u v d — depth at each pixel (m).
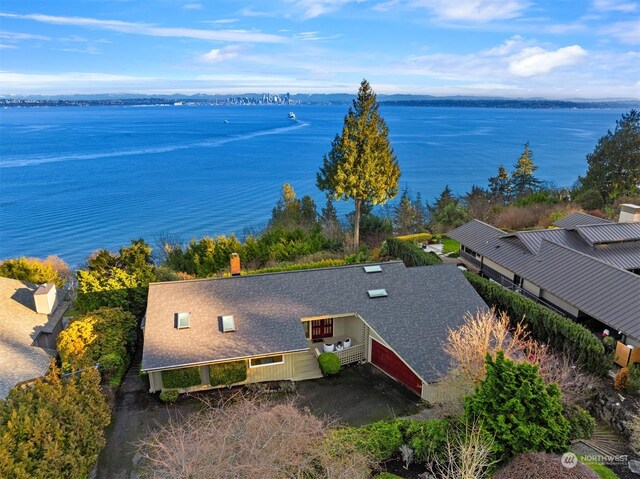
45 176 137.00
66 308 26.94
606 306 21.58
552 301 25.48
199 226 86.94
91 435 15.55
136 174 143.12
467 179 138.38
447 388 18.41
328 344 23.73
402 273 26.28
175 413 19.45
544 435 13.43
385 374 22.69
